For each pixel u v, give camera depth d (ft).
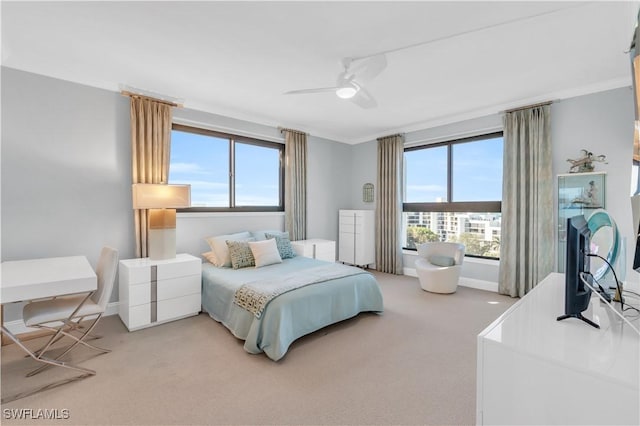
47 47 8.31
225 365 7.32
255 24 7.22
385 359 7.62
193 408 5.76
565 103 11.48
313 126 16.48
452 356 7.77
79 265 7.93
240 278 10.00
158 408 5.75
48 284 6.00
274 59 8.91
